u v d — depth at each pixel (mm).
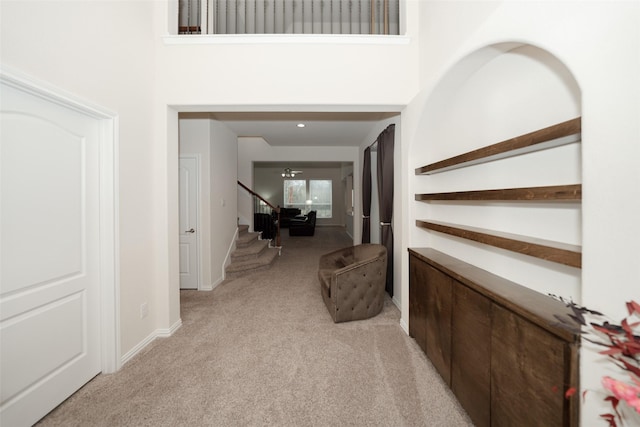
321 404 1646
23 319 1413
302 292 3707
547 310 1078
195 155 3756
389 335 2496
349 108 2580
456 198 1755
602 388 848
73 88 1593
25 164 1404
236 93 2463
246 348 2271
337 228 11367
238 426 1490
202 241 3783
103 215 1889
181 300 3406
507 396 1207
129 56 2092
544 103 1300
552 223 1272
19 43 1302
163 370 1968
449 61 1764
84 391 1736
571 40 958
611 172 832
